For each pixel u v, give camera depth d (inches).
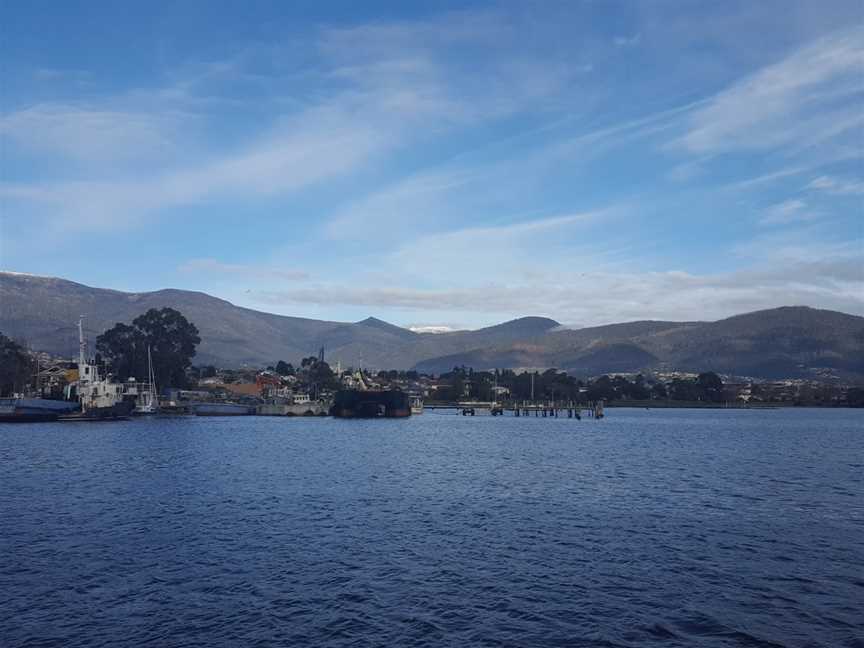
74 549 1601.9
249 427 6830.7
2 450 3944.4
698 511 2162.9
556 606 1258.0
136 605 1240.8
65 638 1095.0
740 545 1701.5
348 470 3174.2
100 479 2743.6
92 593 1300.4
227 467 3216.0
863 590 1353.3
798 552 1635.1
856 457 4097.0
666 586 1373.0
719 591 1344.7
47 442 4534.9
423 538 1753.2
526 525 1926.7
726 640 1114.7
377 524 1916.8
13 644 1070.4
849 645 1096.2
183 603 1253.7
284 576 1413.6
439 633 1132.5
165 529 1818.4
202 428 6407.5
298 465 3361.2
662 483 2815.0
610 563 1531.7
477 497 2407.7
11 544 1644.9
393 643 1091.3
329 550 1619.1
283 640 1097.4
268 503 2225.6
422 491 2539.4
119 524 1873.8
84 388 7436.0
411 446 4714.6
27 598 1268.5
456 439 5536.4
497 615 1213.7
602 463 3644.2
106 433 5477.4
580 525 1932.8
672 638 1121.4
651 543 1721.2
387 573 1441.9
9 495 2338.8
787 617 1210.6
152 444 4473.4
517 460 3774.6
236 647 1069.8
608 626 1167.6
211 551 1596.9
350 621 1178.6
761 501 2363.4
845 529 1897.1
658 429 7613.2
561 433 6579.7
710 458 3991.1
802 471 3299.7
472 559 1553.9
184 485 2600.9
